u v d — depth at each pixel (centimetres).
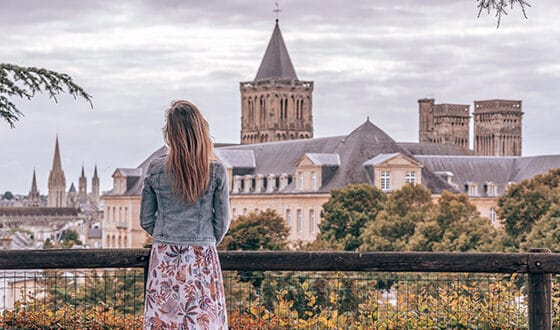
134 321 1564
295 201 16088
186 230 1108
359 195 12788
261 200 16900
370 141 15812
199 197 1107
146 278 1335
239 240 11756
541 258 1294
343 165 15588
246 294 1636
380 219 11794
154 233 1120
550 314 1302
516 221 11606
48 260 1324
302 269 1324
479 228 10975
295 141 17138
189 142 1097
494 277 1577
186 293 1101
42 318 1569
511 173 16625
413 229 11538
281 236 12231
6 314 1567
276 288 1627
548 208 11456
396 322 1531
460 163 16512
